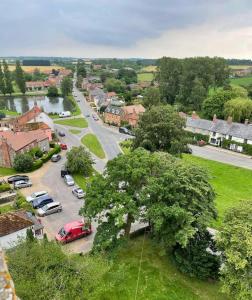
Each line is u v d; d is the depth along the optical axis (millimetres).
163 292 25188
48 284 17250
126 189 29000
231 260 20938
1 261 7734
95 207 27453
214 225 36406
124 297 24359
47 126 76812
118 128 96250
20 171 56438
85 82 193750
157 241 28344
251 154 72375
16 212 33938
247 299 20250
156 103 111500
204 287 25969
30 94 172375
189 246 26906
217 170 61344
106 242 26609
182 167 28750
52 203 41094
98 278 20391
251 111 89125
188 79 119562
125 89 169000
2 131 67625
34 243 21266
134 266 28141
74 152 55562
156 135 48000
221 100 97562
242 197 48781
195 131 85500
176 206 25531
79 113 119312
